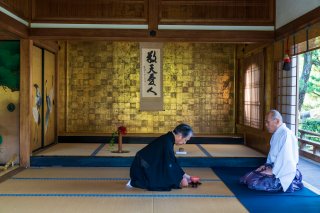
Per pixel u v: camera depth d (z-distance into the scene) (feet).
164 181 14.65
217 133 27.78
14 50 20.13
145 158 14.76
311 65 32.65
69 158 20.11
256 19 20.34
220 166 20.24
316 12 15.19
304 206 12.89
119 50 27.68
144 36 20.31
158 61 21.48
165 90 27.76
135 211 12.09
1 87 20.15
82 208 12.35
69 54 27.61
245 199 13.69
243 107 26.37
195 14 20.38
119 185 15.61
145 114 27.76
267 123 15.33
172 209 12.35
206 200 13.47
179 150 21.91
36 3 20.11
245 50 25.39
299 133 24.88
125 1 20.25
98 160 20.11
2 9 16.29
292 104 20.31
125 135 26.05
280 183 14.70
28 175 17.66
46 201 13.16
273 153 15.07
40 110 22.39
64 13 20.17
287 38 18.40
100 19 20.22
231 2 20.36
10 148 20.21
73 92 27.66
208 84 27.81
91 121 27.71
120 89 27.71
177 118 27.81
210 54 27.81
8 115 20.18
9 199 13.42
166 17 20.35
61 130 27.61
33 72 21.08
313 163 21.33
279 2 19.65
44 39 20.25
